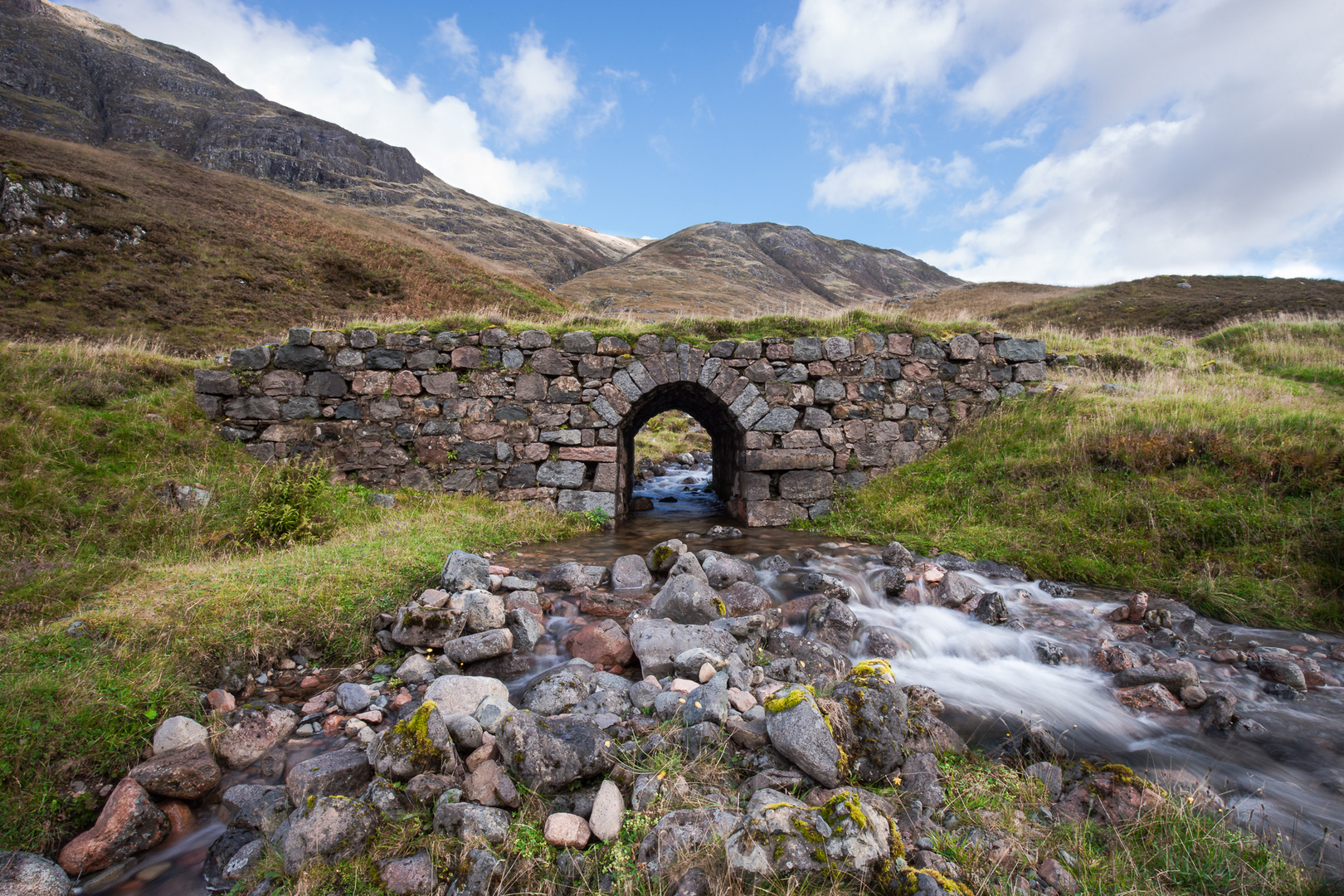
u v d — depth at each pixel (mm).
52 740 3412
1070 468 8219
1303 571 5992
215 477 7926
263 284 25328
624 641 5094
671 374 9883
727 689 4070
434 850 2936
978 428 10219
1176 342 14930
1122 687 4777
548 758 3342
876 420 10266
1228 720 4266
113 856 3074
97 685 3811
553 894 2746
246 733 3934
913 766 3596
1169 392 10125
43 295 20312
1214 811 3381
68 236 23359
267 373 9258
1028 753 3975
